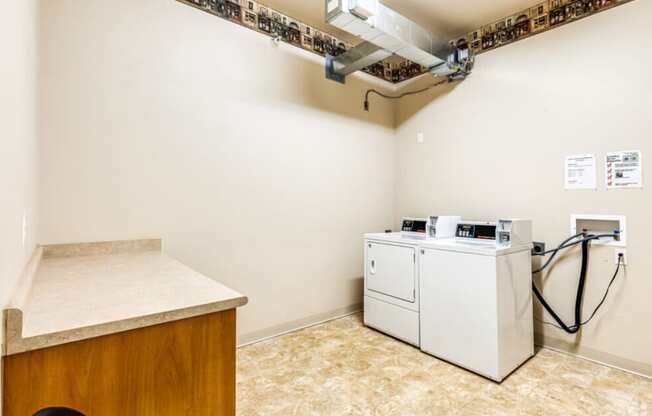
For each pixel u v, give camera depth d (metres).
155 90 2.17
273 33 2.76
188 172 2.31
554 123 2.53
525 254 2.39
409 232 2.88
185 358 1.05
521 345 2.30
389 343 2.67
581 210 2.39
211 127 2.42
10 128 0.89
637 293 2.15
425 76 3.49
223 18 2.49
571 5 2.44
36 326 0.85
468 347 2.22
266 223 2.74
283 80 2.84
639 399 1.88
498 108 2.87
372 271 2.98
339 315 3.28
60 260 1.77
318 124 3.10
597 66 2.32
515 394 1.94
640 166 2.14
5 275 0.82
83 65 1.91
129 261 1.79
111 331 0.90
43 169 1.79
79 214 1.90
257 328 2.68
